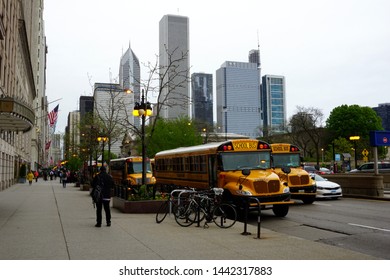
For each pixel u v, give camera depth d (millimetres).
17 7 45031
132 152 82625
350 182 25406
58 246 9219
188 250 8828
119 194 19312
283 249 8992
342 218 15250
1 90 31141
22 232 11242
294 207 19453
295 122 72062
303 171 21078
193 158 19703
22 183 52875
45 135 165750
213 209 12594
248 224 13438
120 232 11336
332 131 86438
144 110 19031
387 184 32094
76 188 40281
